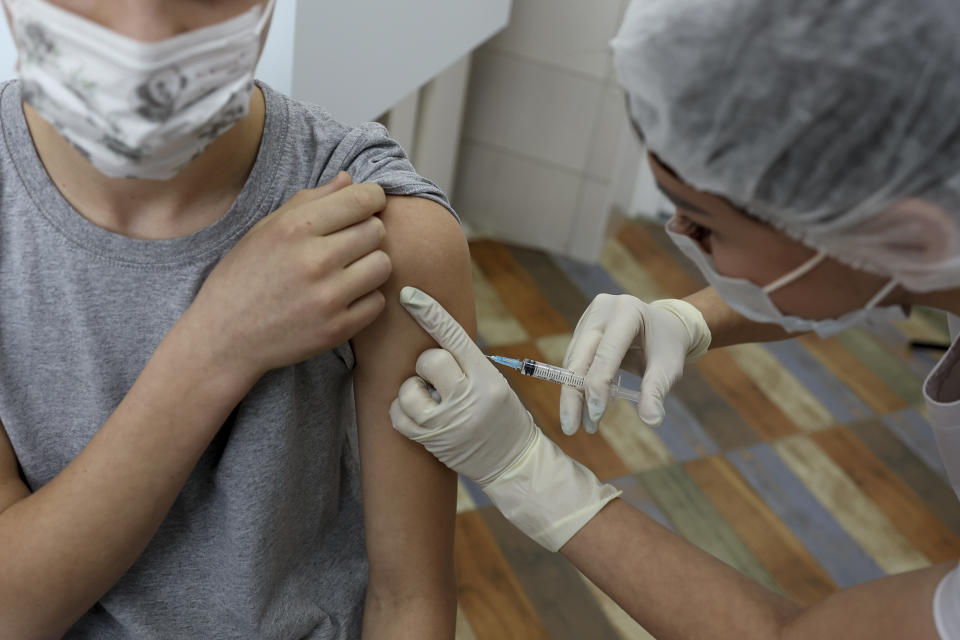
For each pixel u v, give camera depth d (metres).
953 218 0.71
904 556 2.43
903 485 2.66
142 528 0.81
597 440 2.66
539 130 3.31
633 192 3.75
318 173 0.89
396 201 0.87
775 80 0.68
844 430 2.84
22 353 0.85
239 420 0.86
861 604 0.80
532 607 2.17
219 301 0.77
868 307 0.83
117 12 0.63
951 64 0.65
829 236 0.76
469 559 2.27
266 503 0.89
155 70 0.65
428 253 0.88
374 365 0.92
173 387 0.78
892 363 3.16
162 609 0.94
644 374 1.25
